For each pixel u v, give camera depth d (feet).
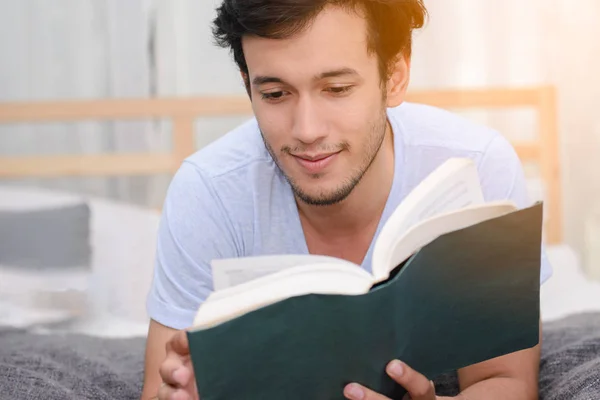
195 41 10.25
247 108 9.92
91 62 10.25
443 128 4.34
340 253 4.26
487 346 3.39
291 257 3.13
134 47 10.25
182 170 4.33
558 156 9.86
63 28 10.23
